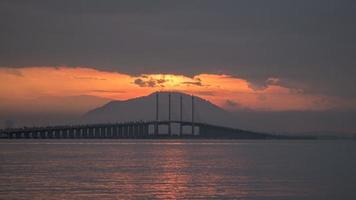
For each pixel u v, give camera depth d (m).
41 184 86.00
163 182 89.88
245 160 148.75
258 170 113.25
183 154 183.38
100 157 160.00
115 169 114.00
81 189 80.38
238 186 85.06
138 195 75.12
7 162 135.25
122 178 95.62
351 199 73.62
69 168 116.31
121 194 75.69
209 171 110.62
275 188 82.88
